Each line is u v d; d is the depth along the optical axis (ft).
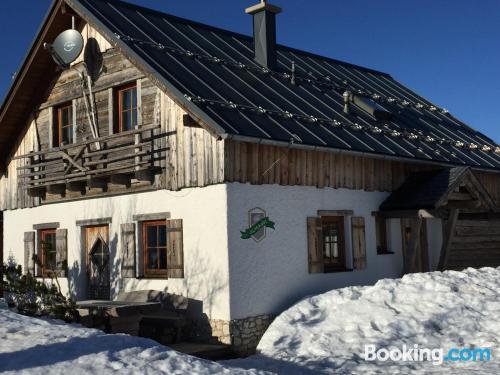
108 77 43.98
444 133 57.82
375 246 45.32
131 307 33.86
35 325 30.14
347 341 33.14
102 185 43.32
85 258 45.88
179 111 38.73
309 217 40.50
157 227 40.81
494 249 50.47
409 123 55.72
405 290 37.63
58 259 47.52
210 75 42.16
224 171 35.70
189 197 37.91
